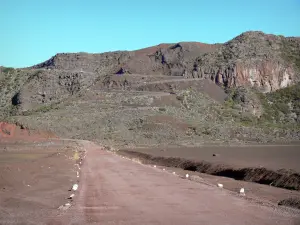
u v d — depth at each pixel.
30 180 23.08
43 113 146.50
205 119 140.62
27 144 74.88
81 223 12.99
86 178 26.59
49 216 14.05
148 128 115.19
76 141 95.62
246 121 161.62
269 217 14.03
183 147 77.25
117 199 17.81
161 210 15.24
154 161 50.47
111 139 104.19
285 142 98.75
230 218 13.78
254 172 30.02
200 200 17.67
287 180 25.50
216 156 49.12
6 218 13.57
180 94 168.00
